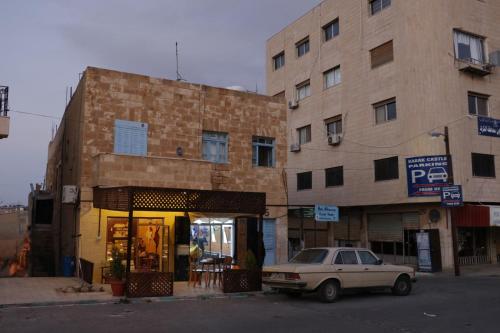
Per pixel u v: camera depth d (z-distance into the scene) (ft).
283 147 69.51
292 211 102.27
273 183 67.72
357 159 97.40
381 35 93.56
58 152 86.07
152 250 56.24
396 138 88.33
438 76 82.43
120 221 55.67
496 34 90.02
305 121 114.62
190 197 46.85
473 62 85.25
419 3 86.07
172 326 30.48
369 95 95.40
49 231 88.02
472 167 82.74
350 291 43.98
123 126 58.03
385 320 32.99
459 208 80.12
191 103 62.90
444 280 62.69
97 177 53.11
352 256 44.04
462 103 83.15
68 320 32.35
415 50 85.87
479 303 40.98
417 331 29.37
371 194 93.04
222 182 63.82
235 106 66.28
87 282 50.70
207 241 61.52
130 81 59.16
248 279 47.73
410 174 83.20
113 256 46.19
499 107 87.61
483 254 87.25
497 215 81.51
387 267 45.39
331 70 108.37
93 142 56.13
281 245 66.80
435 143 81.66
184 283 53.11
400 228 90.48
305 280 40.45
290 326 30.76
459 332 29.04
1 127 52.70
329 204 104.37
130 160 54.60
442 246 81.35
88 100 56.39
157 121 60.29
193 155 62.08
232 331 29.07
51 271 81.71
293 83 120.37
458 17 85.51
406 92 86.84
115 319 32.83
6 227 116.98
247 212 50.06
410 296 45.68
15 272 82.02
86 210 54.65
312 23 114.83
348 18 102.83
